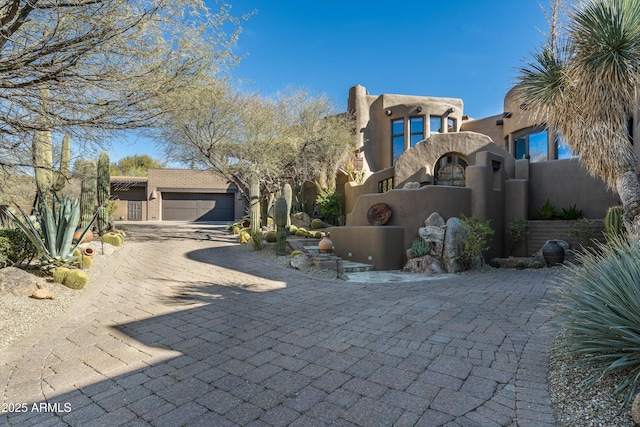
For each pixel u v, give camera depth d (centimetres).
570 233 1188
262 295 718
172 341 452
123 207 2980
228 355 405
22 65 442
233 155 1519
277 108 1767
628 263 326
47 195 1095
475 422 266
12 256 747
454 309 599
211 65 575
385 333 477
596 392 289
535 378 333
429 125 1978
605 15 581
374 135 2139
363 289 784
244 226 1939
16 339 455
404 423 266
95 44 457
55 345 436
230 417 276
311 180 2056
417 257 1072
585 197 1344
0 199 965
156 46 505
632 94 597
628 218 603
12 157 618
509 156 1483
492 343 432
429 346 426
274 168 1564
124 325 517
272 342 447
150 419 274
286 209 1213
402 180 1594
